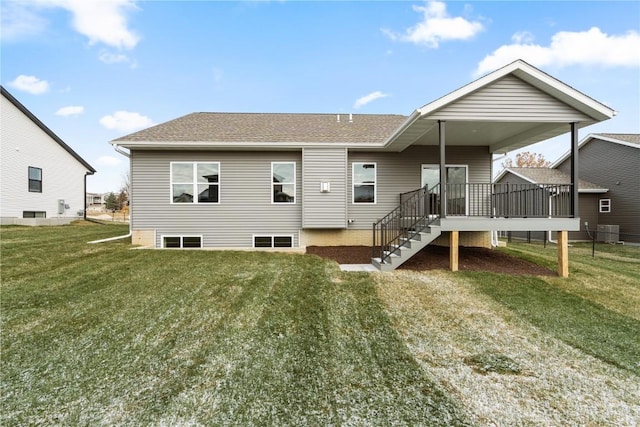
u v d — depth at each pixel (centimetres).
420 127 753
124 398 268
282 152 991
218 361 327
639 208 1523
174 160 974
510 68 655
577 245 1515
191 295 514
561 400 272
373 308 479
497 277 652
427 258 817
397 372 311
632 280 671
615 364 334
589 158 1789
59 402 262
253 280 595
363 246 989
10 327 396
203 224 979
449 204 989
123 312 445
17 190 1584
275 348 355
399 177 1009
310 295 525
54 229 1345
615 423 244
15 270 634
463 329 414
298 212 995
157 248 902
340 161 959
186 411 252
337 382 293
